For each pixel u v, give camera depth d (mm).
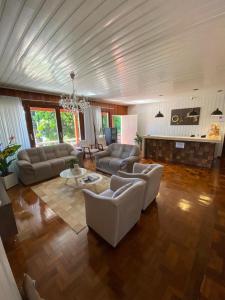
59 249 1741
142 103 7531
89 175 3277
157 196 2891
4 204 1787
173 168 4645
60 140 5332
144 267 1507
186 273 1438
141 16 1328
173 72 2904
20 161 3615
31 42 1708
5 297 639
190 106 6113
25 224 2180
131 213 1850
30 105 4438
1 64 2314
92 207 1846
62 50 1917
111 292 1297
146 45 1854
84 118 5973
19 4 1147
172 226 2082
